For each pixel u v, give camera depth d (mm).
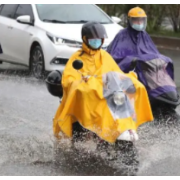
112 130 7418
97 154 7730
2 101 11539
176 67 16141
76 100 7789
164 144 8312
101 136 7445
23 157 7742
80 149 7938
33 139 8594
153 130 9148
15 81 13930
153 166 7367
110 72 8008
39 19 14805
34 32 14547
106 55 8383
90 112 7621
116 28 14883
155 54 10750
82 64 7852
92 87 7641
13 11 15859
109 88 7707
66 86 8086
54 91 9031
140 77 10477
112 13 22766
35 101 11570
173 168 7316
